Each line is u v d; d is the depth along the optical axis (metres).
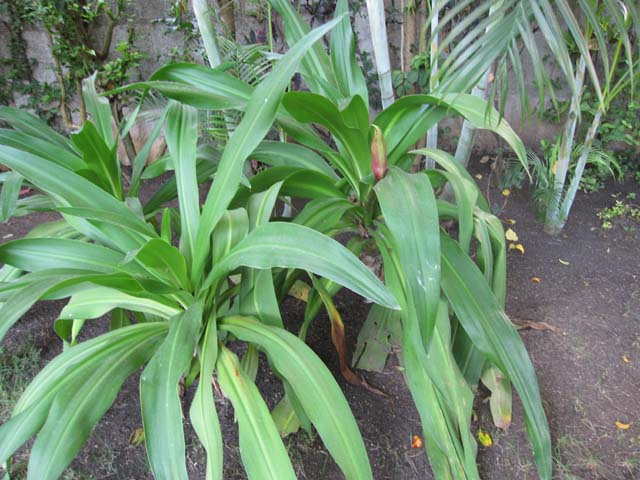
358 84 1.22
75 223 1.12
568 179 2.44
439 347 0.97
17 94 2.73
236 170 0.88
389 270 1.04
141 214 1.19
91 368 0.87
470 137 1.49
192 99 1.05
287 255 0.79
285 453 0.76
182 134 1.08
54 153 1.23
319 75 1.25
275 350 0.87
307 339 1.51
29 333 1.56
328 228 1.07
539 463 0.91
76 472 1.11
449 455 0.92
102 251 1.01
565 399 1.30
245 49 1.45
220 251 1.00
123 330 0.98
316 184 1.15
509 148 2.83
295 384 0.81
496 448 1.17
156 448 0.73
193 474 1.13
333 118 0.97
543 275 1.83
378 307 1.34
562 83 2.56
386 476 1.11
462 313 0.94
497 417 1.20
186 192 1.04
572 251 1.99
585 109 2.41
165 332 0.98
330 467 1.13
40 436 0.75
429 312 0.79
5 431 0.79
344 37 1.22
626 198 2.41
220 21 1.67
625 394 1.31
